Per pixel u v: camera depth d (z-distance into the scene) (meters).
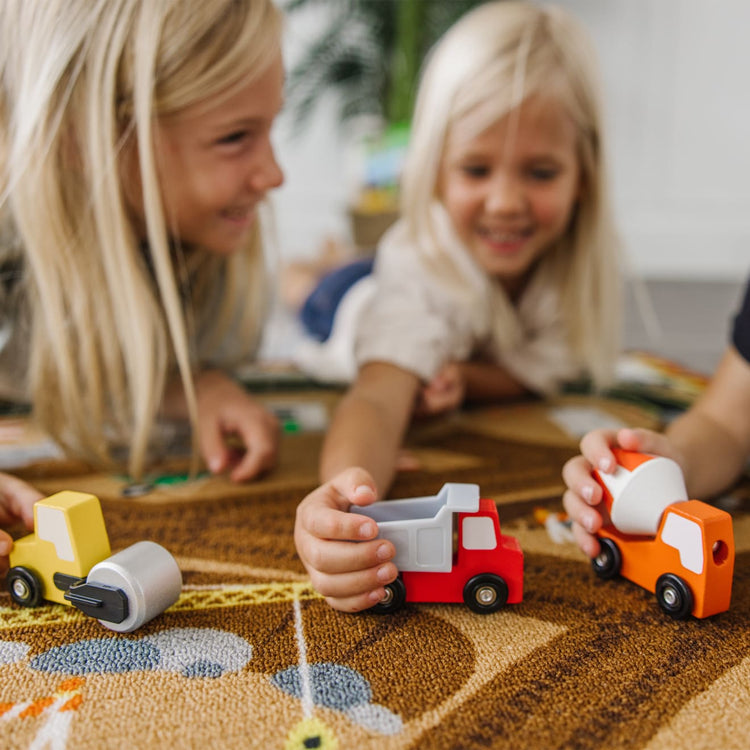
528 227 1.02
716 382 0.72
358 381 0.87
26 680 0.42
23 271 0.80
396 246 1.11
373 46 2.25
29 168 0.69
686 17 2.52
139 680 0.42
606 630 0.48
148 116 0.67
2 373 0.89
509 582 0.50
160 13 0.67
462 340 1.05
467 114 0.98
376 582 0.47
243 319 1.01
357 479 0.51
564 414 1.04
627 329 1.88
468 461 0.83
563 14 1.06
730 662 0.44
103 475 0.78
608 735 0.37
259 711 0.39
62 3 0.66
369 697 0.41
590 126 1.02
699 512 0.48
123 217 0.71
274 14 0.74
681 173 2.65
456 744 0.37
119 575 0.46
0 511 0.56
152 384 0.77
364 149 2.13
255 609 0.51
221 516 0.67
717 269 2.70
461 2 2.06
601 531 0.55
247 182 0.75
